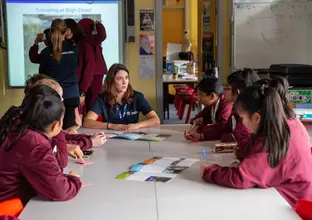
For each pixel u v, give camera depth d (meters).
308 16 4.93
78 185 1.85
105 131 3.29
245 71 2.77
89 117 3.45
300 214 1.62
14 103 5.15
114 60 5.14
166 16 10.15
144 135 3.11
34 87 1.93
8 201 1.67
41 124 1.83
